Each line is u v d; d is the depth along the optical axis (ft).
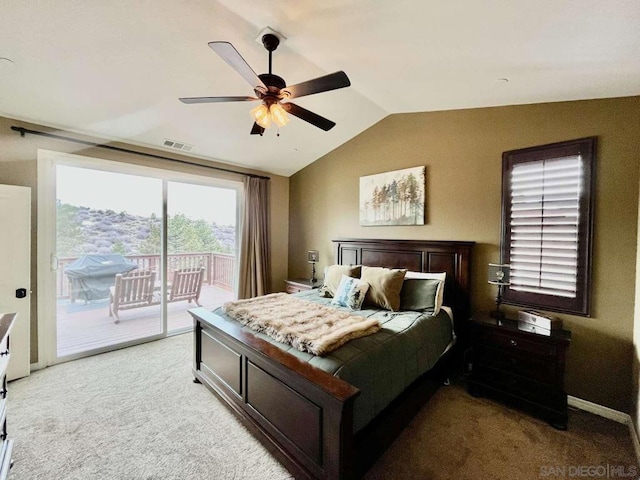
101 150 10.56
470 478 5.19
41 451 5.70
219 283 14.69
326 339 5.70
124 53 6.97
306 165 15.52
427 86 8.18
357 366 5.25
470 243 9.23
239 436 6.23
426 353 7.09
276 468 5.37
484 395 7.80
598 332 7.13
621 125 6.88
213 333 7.76
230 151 12.97
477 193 9.37
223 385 7.23
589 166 7.19
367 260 12.14
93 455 5.63
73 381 8.50
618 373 6.88
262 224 15.21
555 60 5.81
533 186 8.13
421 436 6.30
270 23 6.04
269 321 6.91
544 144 8.00
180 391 8.02
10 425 6.48
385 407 5.69
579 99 7.43
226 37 6.62
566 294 7.55
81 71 7.39
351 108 10.77
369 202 12.39
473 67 6.66
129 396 7.74
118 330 11.43
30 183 9.11
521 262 8.38
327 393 4.28
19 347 8.61
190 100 6.24
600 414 7.07
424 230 10.69
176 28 6.33
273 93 6.05
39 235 9.27
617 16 4.27
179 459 5.57
